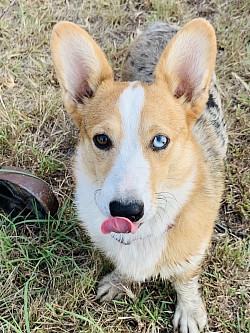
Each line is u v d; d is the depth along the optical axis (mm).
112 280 568
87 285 567
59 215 605
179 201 463
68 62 462
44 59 786
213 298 569
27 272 579
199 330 542
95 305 563
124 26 833
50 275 573
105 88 456
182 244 487
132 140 417
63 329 544
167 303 564
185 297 537
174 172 446
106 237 503
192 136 491
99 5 848
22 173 599
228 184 653
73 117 473
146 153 420
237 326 548
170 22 833
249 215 622
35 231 615
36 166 672
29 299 562
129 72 649
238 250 592
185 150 450
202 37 441
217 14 840
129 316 554
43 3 846
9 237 589
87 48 461
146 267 506
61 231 606
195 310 543
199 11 847
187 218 477
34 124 713
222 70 764
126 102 427
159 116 426
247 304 563
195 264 508
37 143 700
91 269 576
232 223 625
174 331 546
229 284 578
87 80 473
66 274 572
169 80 453
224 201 638
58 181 660
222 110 681
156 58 633
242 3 842
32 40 802
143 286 574
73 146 698
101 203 410
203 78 448
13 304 558
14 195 604
